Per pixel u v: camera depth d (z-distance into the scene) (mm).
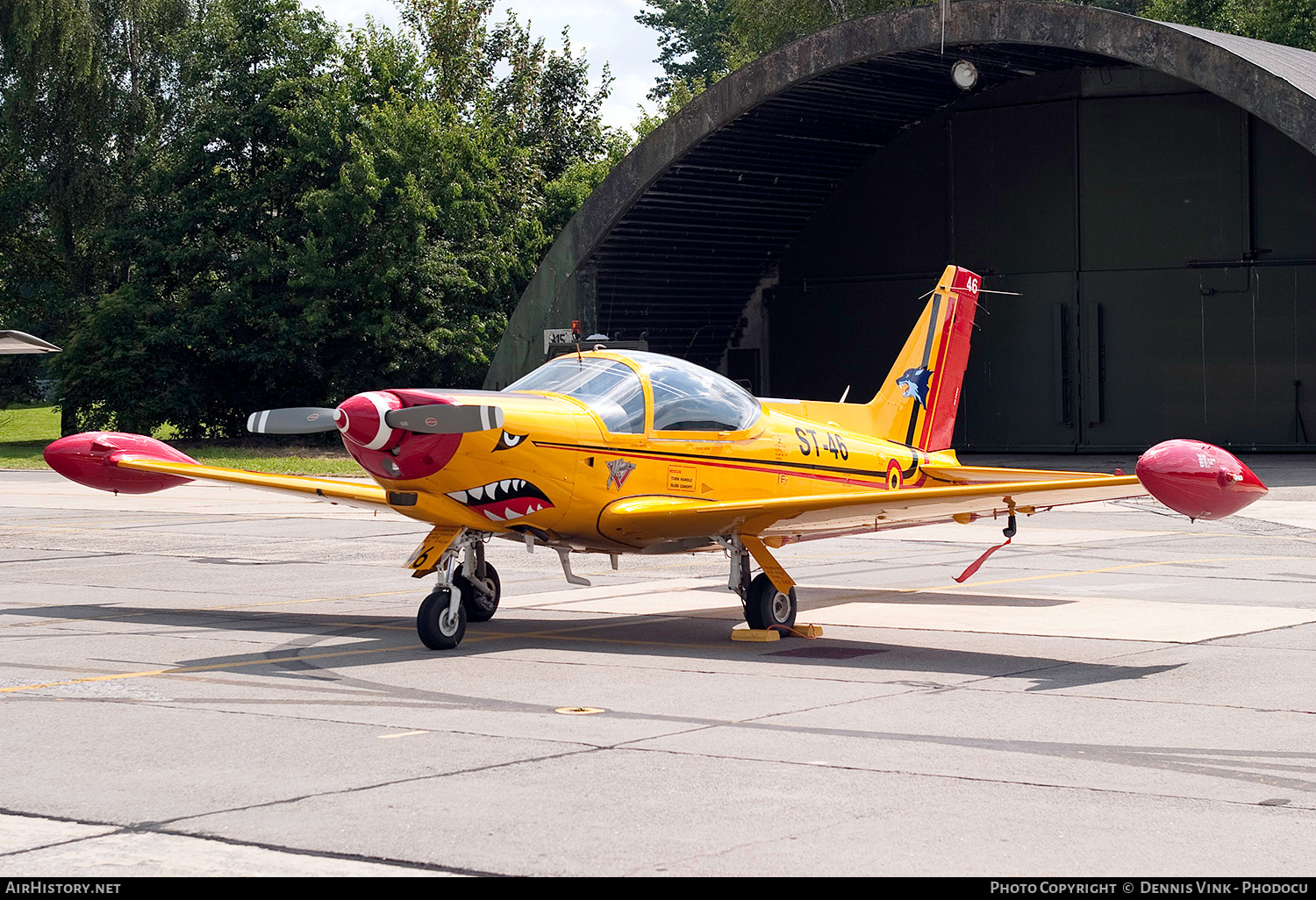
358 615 10773
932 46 24578
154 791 5371
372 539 17406
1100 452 29703
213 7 38812
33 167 40844
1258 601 11094
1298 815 5035
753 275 33812
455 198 37375
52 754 6023
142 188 37875
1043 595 11648
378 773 5664
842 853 4582
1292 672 8008
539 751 6059
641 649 9055
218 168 37656
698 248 31594
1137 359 29250
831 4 46719
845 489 11000
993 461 28297
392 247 36438
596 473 9133
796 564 14352
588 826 4887
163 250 36312
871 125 30516
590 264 29781
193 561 15008
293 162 36656
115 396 35781
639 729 6523
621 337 31406
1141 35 22672
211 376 37875
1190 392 28797
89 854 4586
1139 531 17688
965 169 30797
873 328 32562
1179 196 28641
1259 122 27844
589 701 7238
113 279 42125
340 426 8375
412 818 4996
